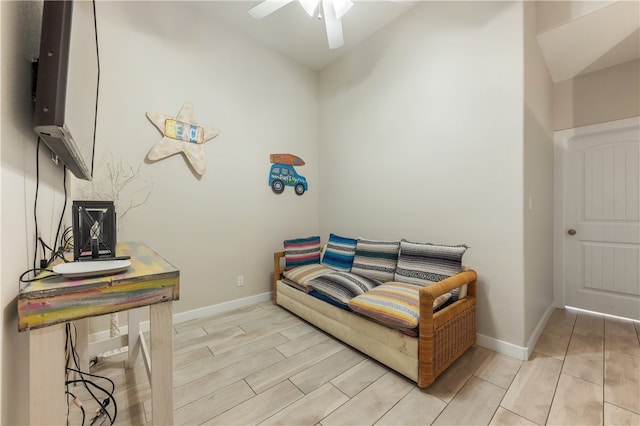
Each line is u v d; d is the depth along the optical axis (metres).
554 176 2.96
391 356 1.72
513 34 1.94
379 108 2.91
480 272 2.13
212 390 1.59
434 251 2.14
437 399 1.50
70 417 1.38
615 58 2.49
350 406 1.46
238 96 2.94
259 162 3.12
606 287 2.72
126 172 2.26
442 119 2.36
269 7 2.06
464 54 2.21
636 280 2.58
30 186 0.92
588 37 2.18
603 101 2.68
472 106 2.17
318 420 1.37
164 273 0.94
